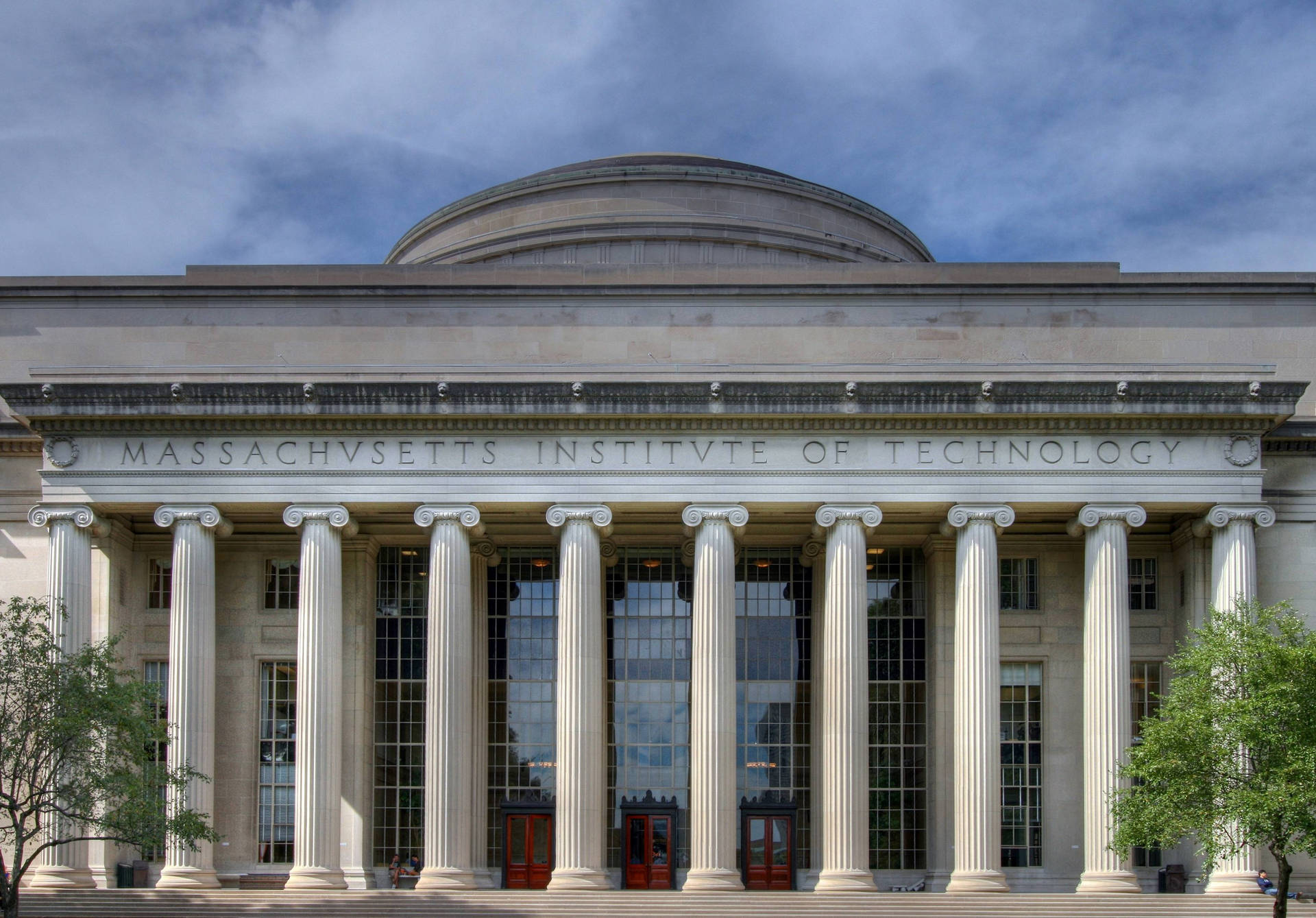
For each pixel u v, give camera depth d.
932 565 59.47
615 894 51.06
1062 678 58.59
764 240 74.25
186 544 54.53
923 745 59.44
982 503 54.31
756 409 54.22
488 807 59.53
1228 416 54.25
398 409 54.41
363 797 58.00
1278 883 51.09
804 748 59.94
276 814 58.28
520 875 58.03
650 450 54.94
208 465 55.03
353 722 58.22
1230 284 60.22
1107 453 54.66
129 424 55.22
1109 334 60.09
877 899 50.53
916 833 58.94
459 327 60.34
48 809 47.50
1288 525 57.19
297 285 60.59
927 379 54.22
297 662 55.03
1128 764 52.22
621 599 61.06
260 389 54.16
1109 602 53.88
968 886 52.25
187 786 53.03
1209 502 54.31
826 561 54.81
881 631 60.34
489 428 55.00
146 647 58.62
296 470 54.91
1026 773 58.50
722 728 53.34
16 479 58.28
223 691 58.75
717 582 54.03
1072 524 55.41
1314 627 56.31
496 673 60.56
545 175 78.38
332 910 49.94
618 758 59.91
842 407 54.16
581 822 52.97
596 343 60.09
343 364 59.28
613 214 75.56
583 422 54.91
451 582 54.25
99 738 46.44
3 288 60.94
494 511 55.94
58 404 54.53
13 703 46.59
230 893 51.25
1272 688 44.47
